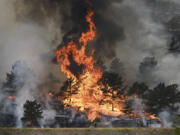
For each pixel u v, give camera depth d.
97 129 18.05
